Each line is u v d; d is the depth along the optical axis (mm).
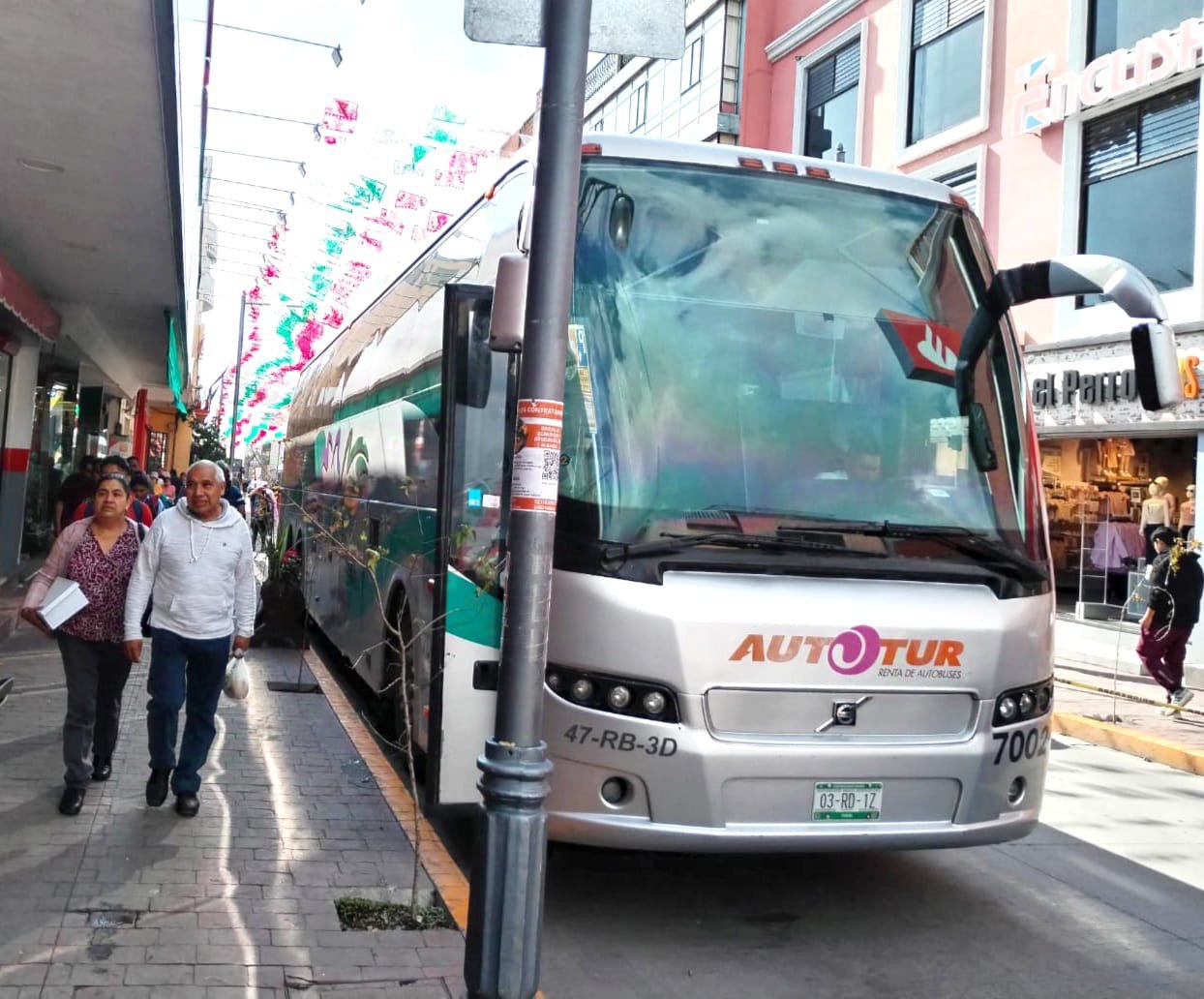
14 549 16953
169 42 7363
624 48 4316
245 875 5473
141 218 11805
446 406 5828
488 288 5855
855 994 4902
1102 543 16438
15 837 5789
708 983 4969
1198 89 14922
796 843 5133
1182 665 12367
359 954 4691
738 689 5121
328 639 12250
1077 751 10852
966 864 6816
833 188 6082
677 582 5176
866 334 5828
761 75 25172
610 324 5492
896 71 20781
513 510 4078
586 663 5125
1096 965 5324
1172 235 15297
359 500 9953
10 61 7793
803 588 5281
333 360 12719
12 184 10805
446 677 5742
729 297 5703
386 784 7188
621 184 5758
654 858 6656
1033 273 5957
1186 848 7453
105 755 6797
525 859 3990
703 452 5426
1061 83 16703
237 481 27859
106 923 4816
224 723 8656
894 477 5633
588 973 5016
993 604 5527
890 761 5238
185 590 6270
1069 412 16438
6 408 16750
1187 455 15352
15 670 10039
